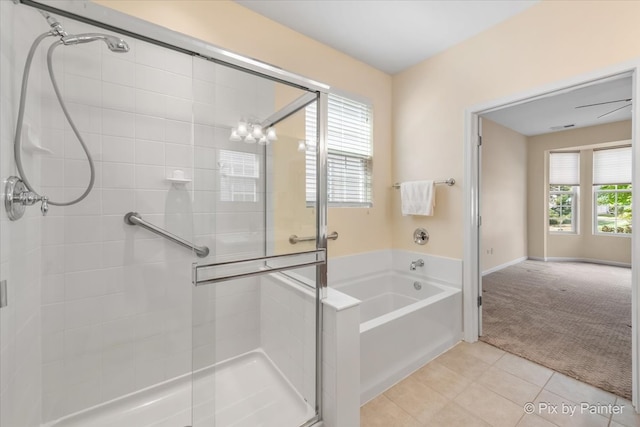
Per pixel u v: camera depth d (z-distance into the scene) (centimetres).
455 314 220
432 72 252
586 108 375
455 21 206
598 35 162
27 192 98
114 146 142
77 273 135
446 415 147
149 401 152
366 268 266
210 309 141
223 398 148
